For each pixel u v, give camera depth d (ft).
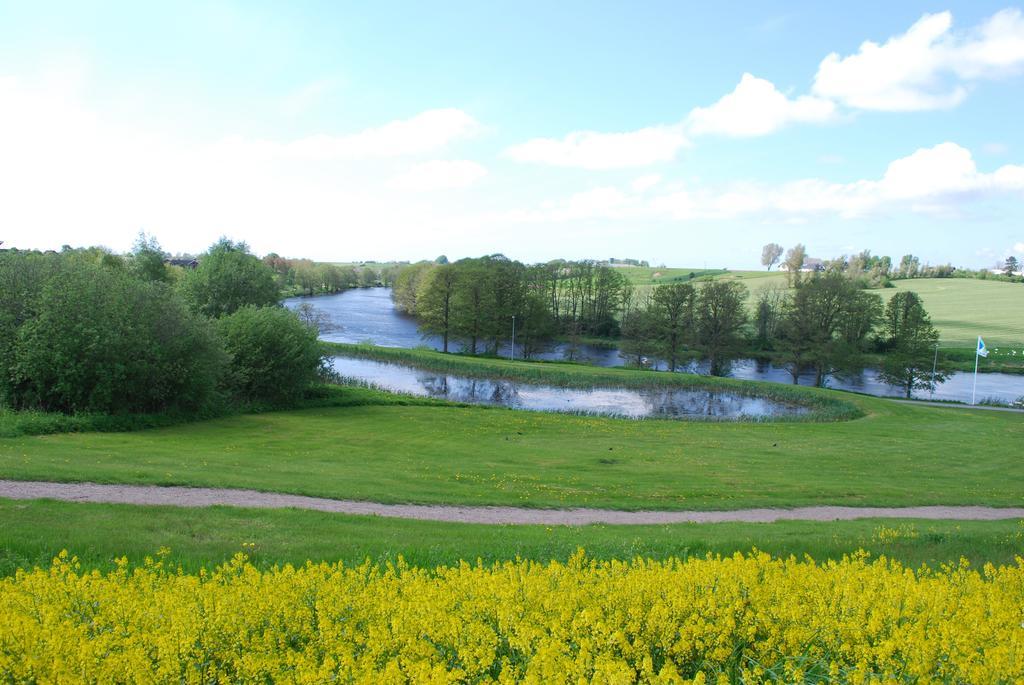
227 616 22.67
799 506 73.97
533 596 25.22
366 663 19.42
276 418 134.41
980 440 136.36
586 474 89.35
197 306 192.95
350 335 318.45
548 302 352.08
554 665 19.34
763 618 23.84
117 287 117.70
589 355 306.55
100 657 20.33
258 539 44.52
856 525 61.62
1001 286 481.46
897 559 43.16
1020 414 178.91
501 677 19.47
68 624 21.97
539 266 359.25
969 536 52.47
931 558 44.09
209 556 37.73
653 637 22.97
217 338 131.34
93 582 25.62
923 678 20.11
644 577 26.55
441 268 305.53
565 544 44.06
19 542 37.52
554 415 157.89
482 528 54.39
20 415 101.40
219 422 124.98
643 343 269.85
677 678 18.76
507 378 221.66
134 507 53.72
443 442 114.83
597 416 162.71
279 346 148.97
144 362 114.42
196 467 76.89
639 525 60.95
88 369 109.60
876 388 251.80
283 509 56.95
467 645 21.90
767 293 338.13
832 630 23.48
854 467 105.09
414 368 232.73
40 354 105.81
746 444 125.70
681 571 28.09
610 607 24.64
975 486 92.63
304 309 309.42
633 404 188.75
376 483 74.79
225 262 205.87
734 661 22.68
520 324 297.94
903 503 77.10
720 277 525.75
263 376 146.10
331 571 29.27
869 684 19.75
